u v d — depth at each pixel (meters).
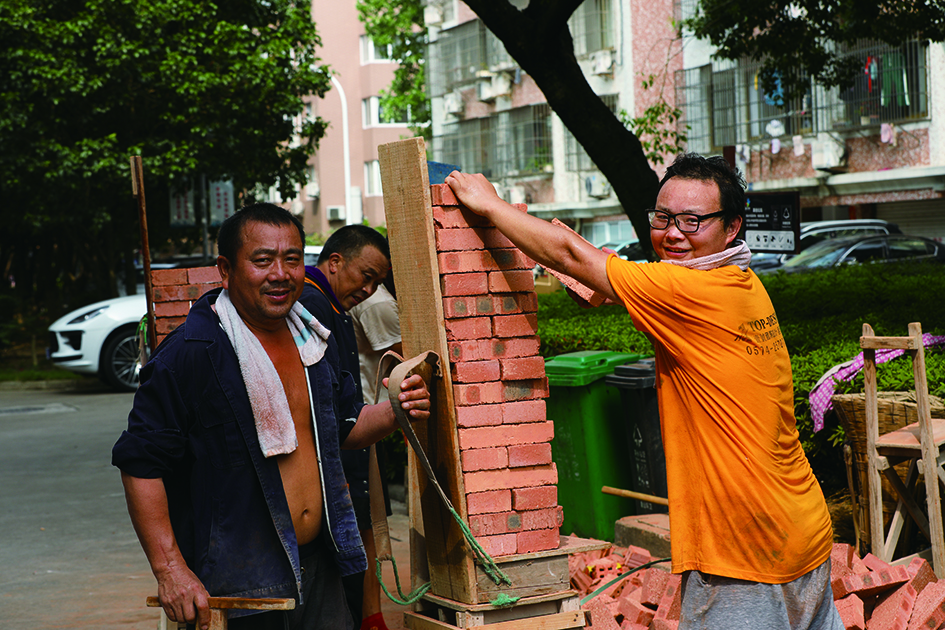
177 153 16.72
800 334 6.35
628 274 2.56
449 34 30.77
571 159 27.41
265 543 2.50
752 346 2.47
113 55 16.20
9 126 16.02
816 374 5.13
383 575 5.28
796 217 8.04
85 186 17.25
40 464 9.30
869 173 20.41
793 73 11.20
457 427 3.22
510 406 3.28
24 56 16.03
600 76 26.28
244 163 18.20
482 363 3.23
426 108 33.66
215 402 2.47
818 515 2.51
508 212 2.92
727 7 10.54
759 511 2.42
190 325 2.51
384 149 3.35
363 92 37.34
